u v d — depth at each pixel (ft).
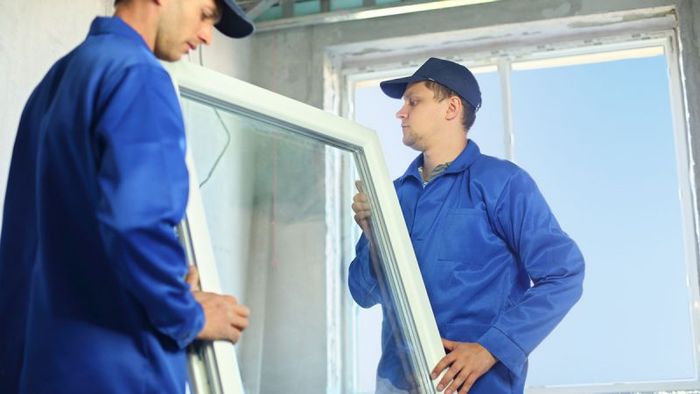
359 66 13.39
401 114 9.93
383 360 7.77
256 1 12.78
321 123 7.71
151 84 4.79
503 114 12.61
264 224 7.27
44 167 4.85
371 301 7.86
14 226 5.26
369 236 8.00
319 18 13.06
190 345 5.52
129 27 5.16
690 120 11.64
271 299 7.19
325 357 7.54
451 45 12.98
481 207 9.34
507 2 12.58
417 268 8.08
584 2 12.32
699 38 11.87
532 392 11.23
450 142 9.79
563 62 12.89
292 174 7.59
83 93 4.77
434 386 7.87
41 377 4.67
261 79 13.28
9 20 8.45
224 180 6.82
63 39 9.23
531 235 9.06
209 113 6.81
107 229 4.42
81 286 4.78
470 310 8.94
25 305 5.07
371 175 8.11
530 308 8.70
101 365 4.65
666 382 11.03
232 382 5.53
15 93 8.44
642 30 12.42
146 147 4.58
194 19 5.48
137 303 4.78
